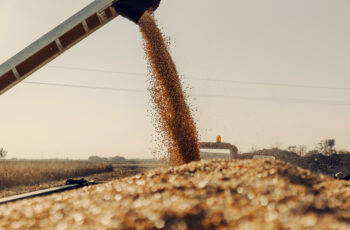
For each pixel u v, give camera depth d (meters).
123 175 32.69
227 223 2.64
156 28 11.42
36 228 3.26
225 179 4.01
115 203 3.65
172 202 3.25
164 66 10.64
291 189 3.45
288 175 4.05
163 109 10.38
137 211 3.15
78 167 34.31
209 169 4.80
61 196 4.89
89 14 13.37
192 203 3.12
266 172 4.17
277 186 3.55
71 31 13.71
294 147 27.03
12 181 24.39
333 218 2.58
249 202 3.12
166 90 10.41
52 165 33.84
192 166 5.16
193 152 9.96
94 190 4.85
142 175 5.22
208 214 2.84
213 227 2.59
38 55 13.78
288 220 2.52
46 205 4.25
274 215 2.62
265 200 3.08
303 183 3.80
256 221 2.58
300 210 2.80
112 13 13.59
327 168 25.03
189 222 2.72
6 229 3.35
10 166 29.47
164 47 11.09
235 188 3.58
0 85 13.75
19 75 13.86
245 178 3.93
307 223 2.40
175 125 10.06
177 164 10.03
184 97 10.62
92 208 3.62
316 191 3.44
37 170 29.41
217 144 11.70
